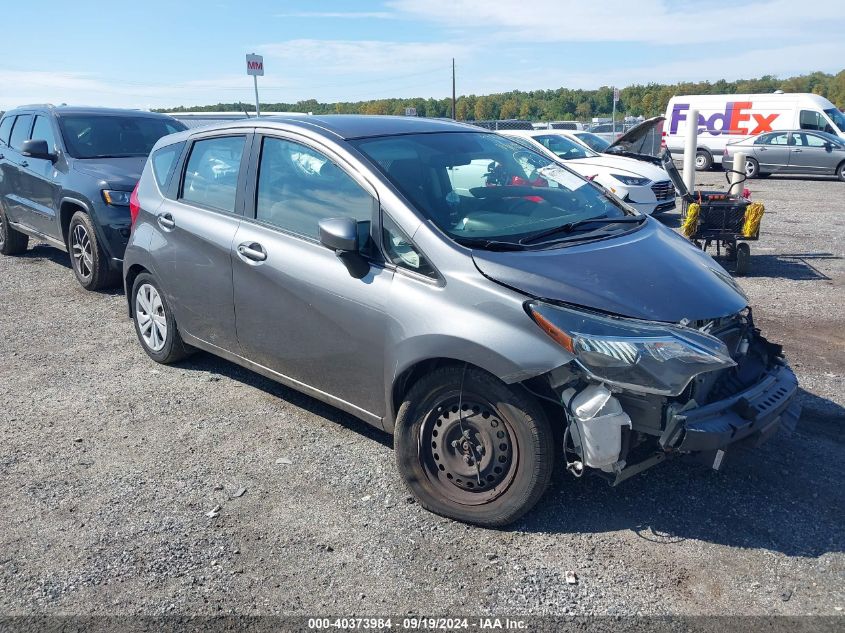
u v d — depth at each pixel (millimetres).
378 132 4164
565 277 3240
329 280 3814
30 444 4363
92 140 8406
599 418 3020
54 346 6137
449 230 3520
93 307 7285
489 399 3268
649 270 3416
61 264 9344
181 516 3568
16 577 3133
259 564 3191
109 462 4133
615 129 32250
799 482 3752
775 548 3225
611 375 2988
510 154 4496
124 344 6152
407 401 3518
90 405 4922
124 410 4828
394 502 3654
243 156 4508
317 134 4078
